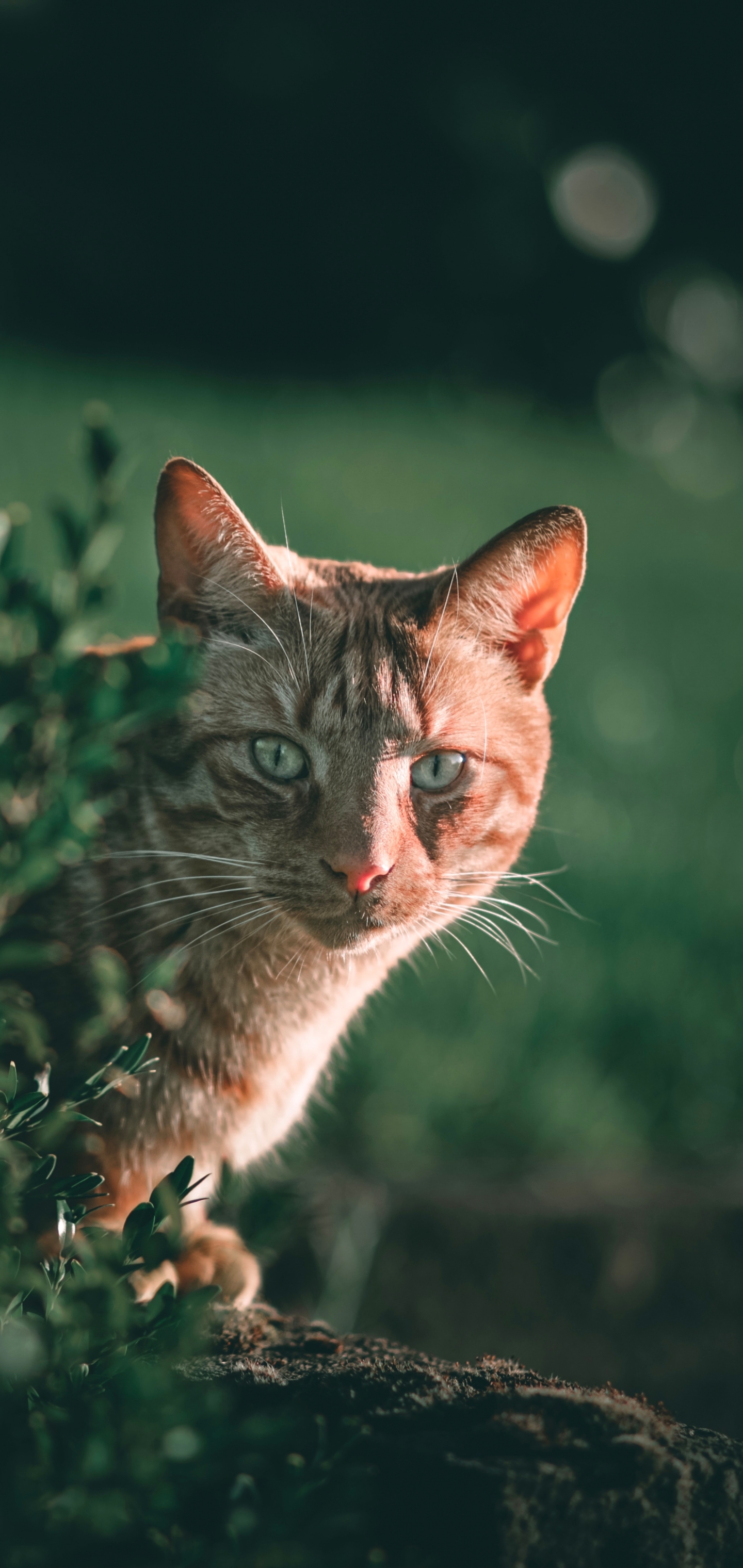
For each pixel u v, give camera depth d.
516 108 19.48
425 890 2.53
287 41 18.41
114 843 2.44
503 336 19.41
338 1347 2.05
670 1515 1.55
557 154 19.91
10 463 7.61
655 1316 3.75
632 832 5.77
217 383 13.62
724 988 4.82
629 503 11.99
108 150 18.30
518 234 19.45
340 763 2.43
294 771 2.46
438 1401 1.71
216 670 2.48
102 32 18.11
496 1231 3.66
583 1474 1.55
